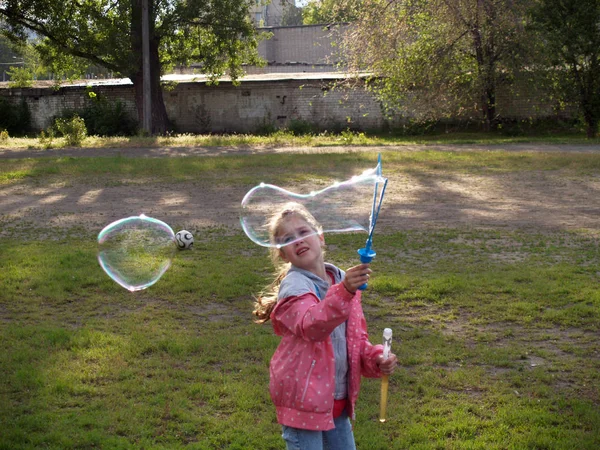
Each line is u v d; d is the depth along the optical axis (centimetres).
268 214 310
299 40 5238
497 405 456
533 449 398
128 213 1184
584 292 695
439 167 1755
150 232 566
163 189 1446
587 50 2541
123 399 461
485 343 571
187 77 3872
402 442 406
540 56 2681
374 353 287
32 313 652
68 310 662
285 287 273
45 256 859
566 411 447
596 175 1569
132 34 3083
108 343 568
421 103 2914
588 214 1148
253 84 3506
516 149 2228
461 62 2920
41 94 3778
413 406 455
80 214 1180
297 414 270
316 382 270
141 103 3175
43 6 2975
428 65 2814
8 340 572
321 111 3453
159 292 713
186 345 557
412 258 867
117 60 3033
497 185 1470
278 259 296
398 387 484
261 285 741
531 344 568
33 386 481
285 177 1577
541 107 3052
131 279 494
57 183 1532
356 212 317
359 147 2438
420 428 421
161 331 596
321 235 285
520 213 1168
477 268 805
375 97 3262
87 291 722
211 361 532
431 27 2842
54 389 473
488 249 909
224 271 796
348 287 253
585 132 2875
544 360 534
